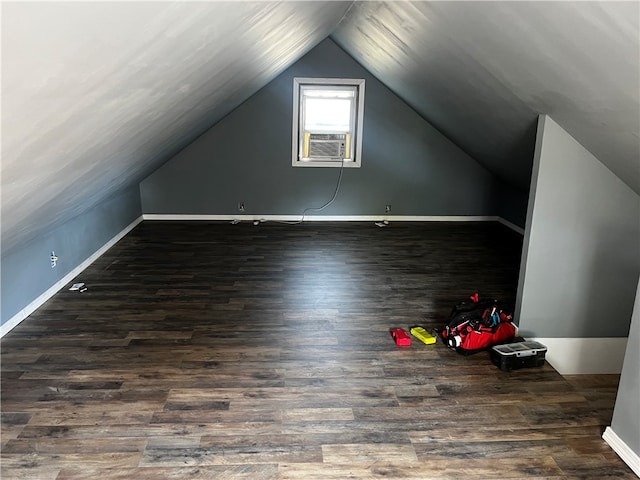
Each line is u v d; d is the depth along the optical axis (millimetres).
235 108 6145
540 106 2975
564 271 3342
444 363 3084
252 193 6531
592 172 3168
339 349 3223
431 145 6531
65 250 4195
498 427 2484
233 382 2816
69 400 2607
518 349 3051
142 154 3965
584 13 1757
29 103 1395
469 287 4367
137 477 2102
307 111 6375
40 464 2158
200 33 1940
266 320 3619
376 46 4457
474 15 2387
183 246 5379
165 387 2746
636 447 2207
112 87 1820
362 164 6535
